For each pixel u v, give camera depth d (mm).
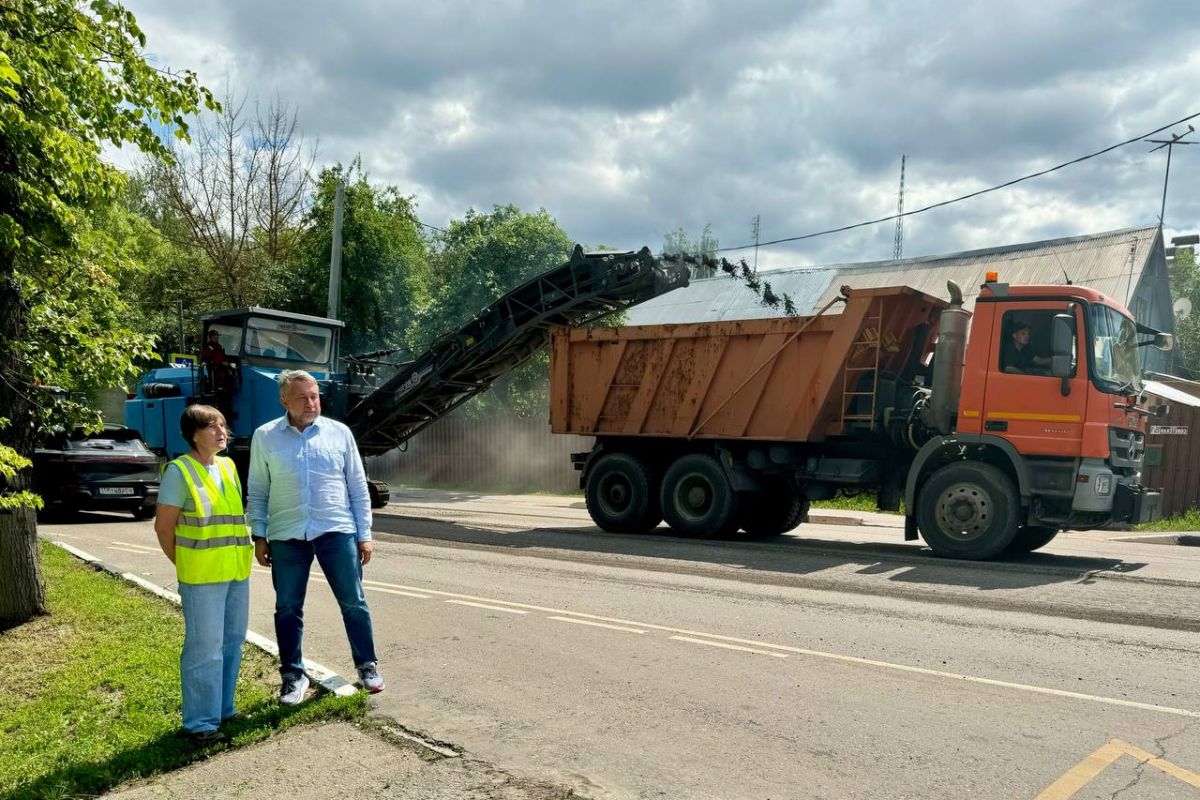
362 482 5211
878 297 11031
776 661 5707
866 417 11305
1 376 6527
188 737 4371
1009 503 9828
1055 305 9734
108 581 8359
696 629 6609
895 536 13648
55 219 6180
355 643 5078
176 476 4379
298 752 4234
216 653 4422
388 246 28766
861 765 3971
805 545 11695
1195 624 6723
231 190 32031
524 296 13938
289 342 14984
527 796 3699
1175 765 3959
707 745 4234
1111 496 9539
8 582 6812
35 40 5895
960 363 10508
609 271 12992
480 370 14977
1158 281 27688
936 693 5008
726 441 12531
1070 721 4539
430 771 3984
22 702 5152
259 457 4945
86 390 7836
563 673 5457
